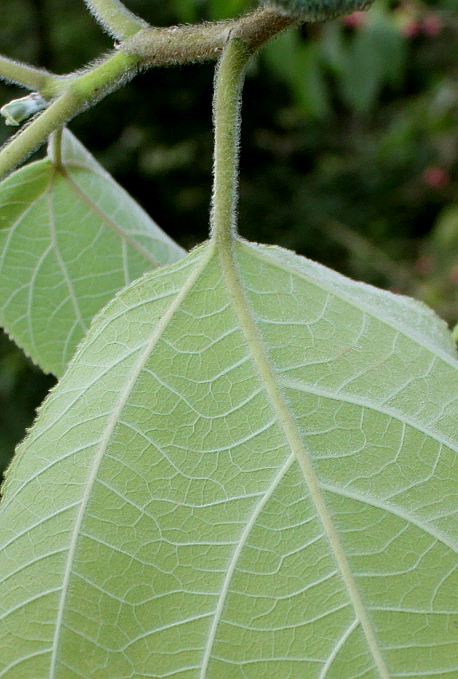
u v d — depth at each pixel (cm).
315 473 37
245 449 37
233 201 38
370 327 38
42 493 38
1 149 40
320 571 36
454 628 36
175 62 39
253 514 37
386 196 217
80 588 37
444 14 128
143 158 235
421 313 40
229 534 37
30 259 46
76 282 46
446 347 39
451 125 150
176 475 37
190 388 38
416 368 38
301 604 36
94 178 46
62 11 235
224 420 37
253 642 36
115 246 47
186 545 37
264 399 37
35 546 38
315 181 235
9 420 174
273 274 38
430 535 36
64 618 37
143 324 38
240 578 37
